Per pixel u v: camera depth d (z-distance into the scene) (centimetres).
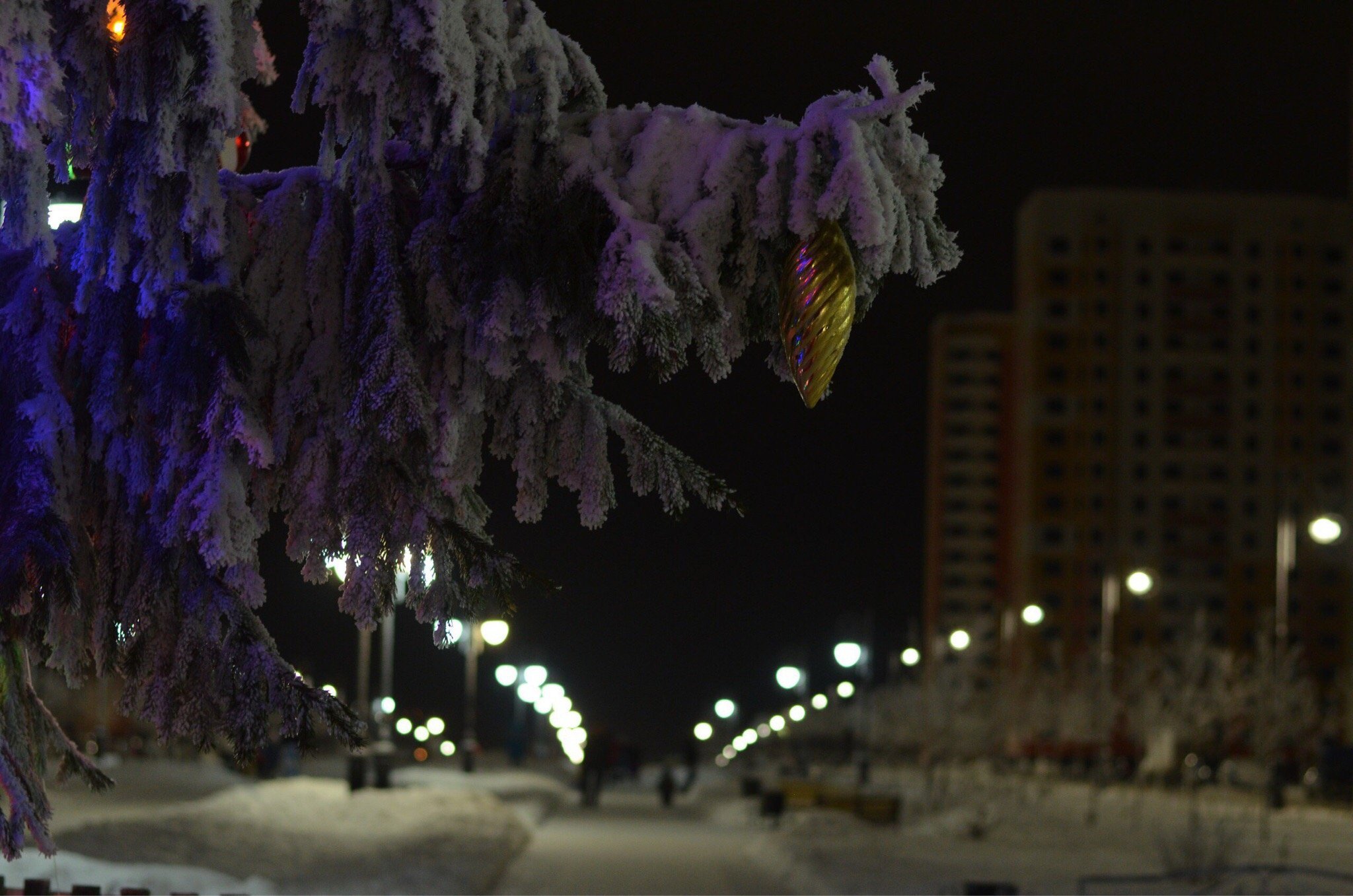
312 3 499
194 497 507
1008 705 6444
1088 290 18112
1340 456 17975
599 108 546
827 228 507
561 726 7750
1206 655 5428
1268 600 17550
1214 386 18038
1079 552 17662
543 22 530
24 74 462
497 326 505
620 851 2931
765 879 2428
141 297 509
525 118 521
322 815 2858
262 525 545
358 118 507
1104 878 1884
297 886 1855
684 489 554
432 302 519
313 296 533
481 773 6444
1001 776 6475
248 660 517
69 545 505
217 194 501
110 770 5038
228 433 507
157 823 2308
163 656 525
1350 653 9288
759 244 538
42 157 476
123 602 529
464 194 534
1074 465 17825
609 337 519
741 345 548
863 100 519
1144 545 17688
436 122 500
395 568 531
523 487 554
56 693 5403
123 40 488
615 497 557
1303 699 5131
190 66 486
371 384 507
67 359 541
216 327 516
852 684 8444
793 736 10450
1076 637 17475
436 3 489
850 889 2062
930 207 521
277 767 4622
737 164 515
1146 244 18212
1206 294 18150
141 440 526
